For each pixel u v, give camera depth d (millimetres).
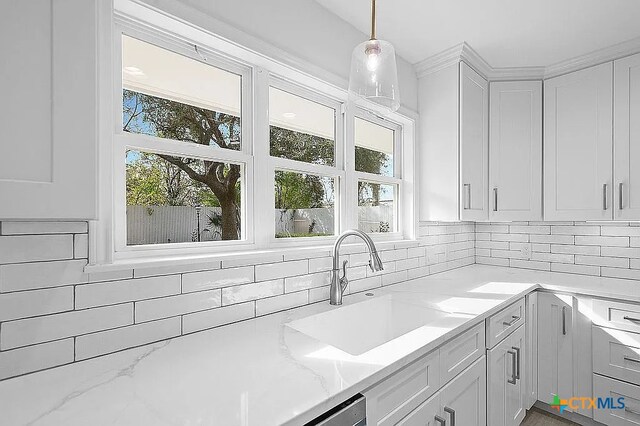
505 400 1891
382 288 2115
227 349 1135
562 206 2416
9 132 710
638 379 1908
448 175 2330
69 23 791
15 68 719
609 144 2225
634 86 2135
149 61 1309
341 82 1867
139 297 1162
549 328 2254
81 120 809
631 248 2449
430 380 1278
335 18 1869
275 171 1734
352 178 2059
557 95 2461
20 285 950
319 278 1755
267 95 1635
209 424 723
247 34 1434
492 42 2176
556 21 1932
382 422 1055
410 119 2404
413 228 2449
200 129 1444
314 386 890
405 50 2273
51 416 752
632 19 1908
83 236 1053
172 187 1365
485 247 3148
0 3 702
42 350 980
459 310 1628
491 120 2570
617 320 1987
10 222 935
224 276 1381
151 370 980
